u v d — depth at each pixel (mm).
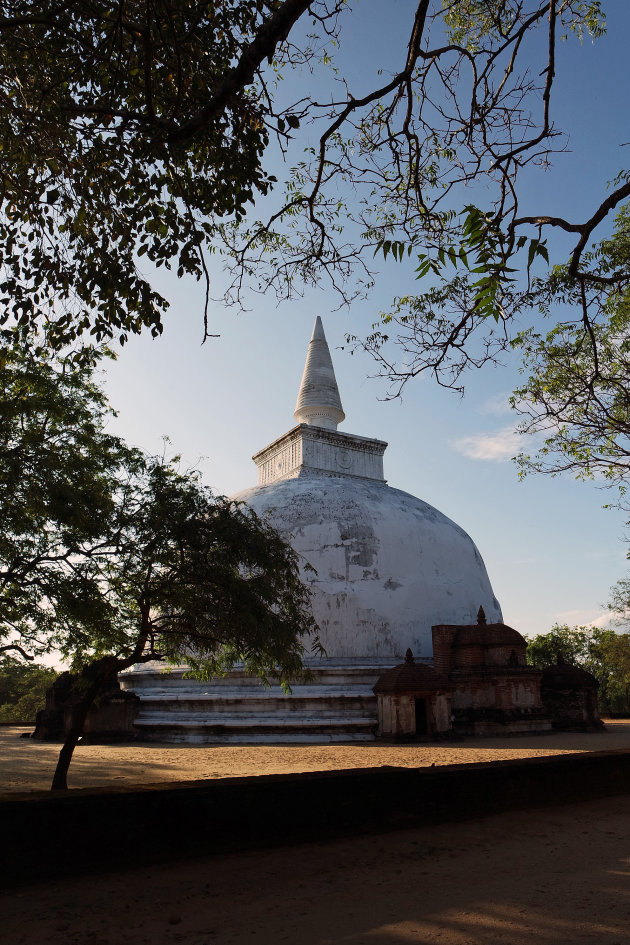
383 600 29250
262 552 14586
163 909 6352
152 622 14828
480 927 5750
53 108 9828
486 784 10836
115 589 14141
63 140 10695
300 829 8945
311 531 30266
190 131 7613
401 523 31891
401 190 9516
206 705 27906
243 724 26359
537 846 8656
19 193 10977
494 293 6730
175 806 8180
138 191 10312
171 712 28531
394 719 24859
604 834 9344
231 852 8367
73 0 7949
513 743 23844
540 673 28703
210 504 14711
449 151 8945
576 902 6387
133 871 7574
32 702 57750
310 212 9094
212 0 8227
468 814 10453
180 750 23375
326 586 28953
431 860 8000
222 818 8445
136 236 11445
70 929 5844
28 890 6926
